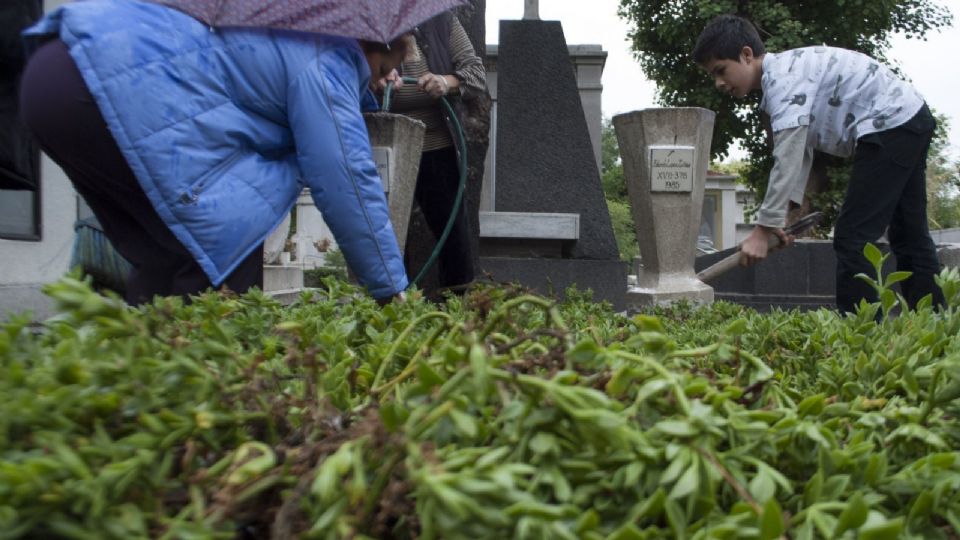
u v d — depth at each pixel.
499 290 1.21
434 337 0.94
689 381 0.75
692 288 6.72
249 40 2.45
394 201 4.50
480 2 6.47
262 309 1.37
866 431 0.86
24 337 0.78
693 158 6.69
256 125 2.53
